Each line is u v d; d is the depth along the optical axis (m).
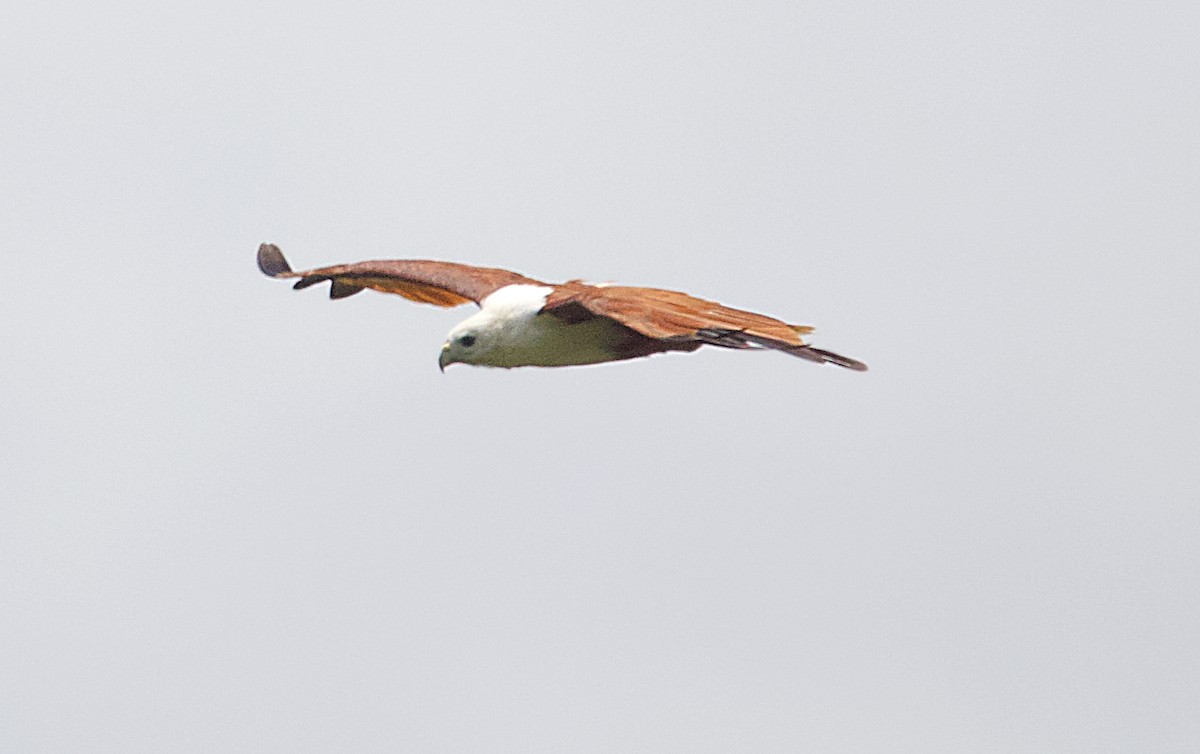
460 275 27.59
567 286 26.23
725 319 23.75
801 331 23.73
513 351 26.16
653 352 26.30
